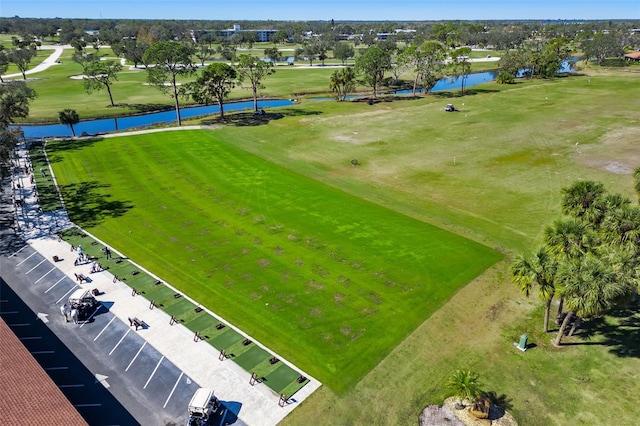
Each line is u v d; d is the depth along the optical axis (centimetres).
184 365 2912
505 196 5509
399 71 16738
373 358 2981
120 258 4166
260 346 3088
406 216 4994
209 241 4469
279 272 3947
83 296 3350
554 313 3403
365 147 7569
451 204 5312
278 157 7044
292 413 2567
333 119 9562
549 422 2511
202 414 2422
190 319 3353
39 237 4525
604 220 3309
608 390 2709
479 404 2536
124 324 3297
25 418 2202
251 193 5612
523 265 2945
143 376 2820
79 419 2230
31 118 9488
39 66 17525
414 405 2633
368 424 2516
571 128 8431
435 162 6775
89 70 10869
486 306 3497
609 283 2597
